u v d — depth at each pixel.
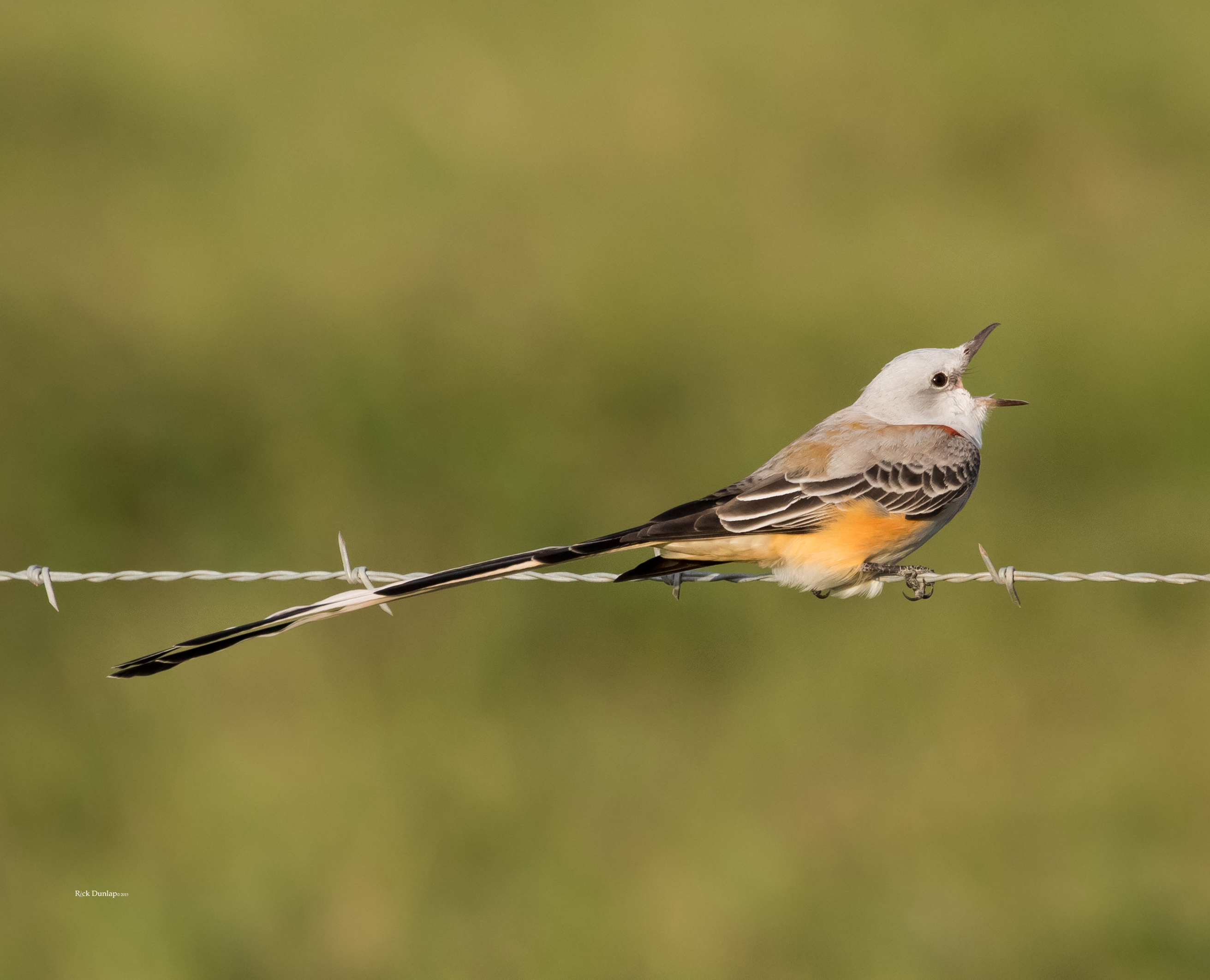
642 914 8.96
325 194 20.64
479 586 12.10
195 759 9.93
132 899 8.80
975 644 11.45
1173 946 8.79
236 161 21.53
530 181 21.09
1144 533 12.86
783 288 17.83
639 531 7.43
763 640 11.60
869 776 10.09
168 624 11.41
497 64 24.23
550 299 17.69
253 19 26.66
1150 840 9.51
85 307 17.16
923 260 18.44
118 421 14.69
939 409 8.56
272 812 9.50
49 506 13.17
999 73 23.25
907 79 23.28
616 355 16.36
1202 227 19.06
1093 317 17.03
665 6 26.67
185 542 12.78
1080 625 11.67
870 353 16.39
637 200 20.17
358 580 7.80
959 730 10.55
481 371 15.99
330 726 10.33
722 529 7.54
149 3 27.14
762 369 16.05
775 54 24.42
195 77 24.11
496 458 14.14
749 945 8.77
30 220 19.34
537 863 9.27
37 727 10.15
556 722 10.59
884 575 7.97
